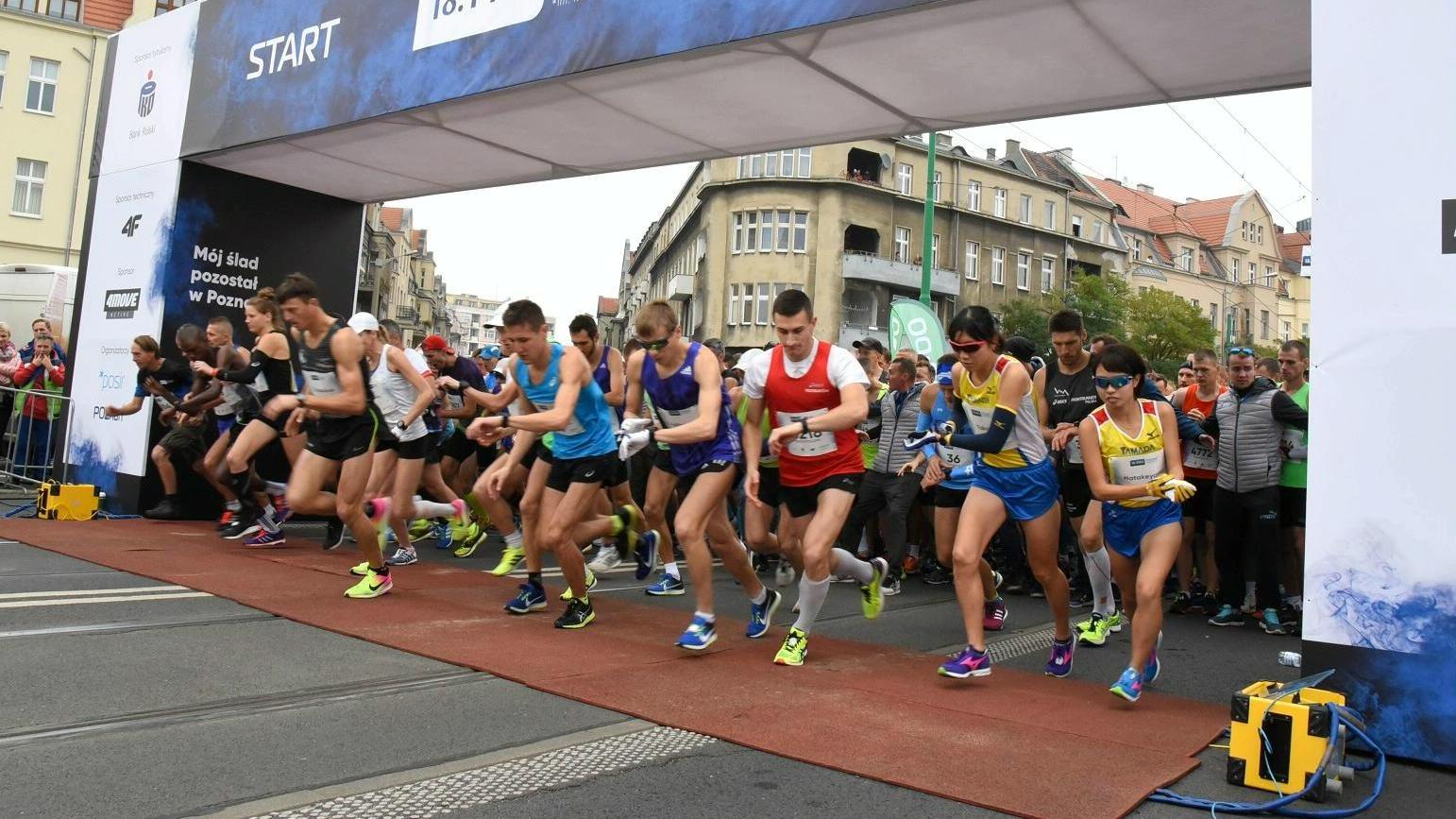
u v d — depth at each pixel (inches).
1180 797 122.6
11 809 101.7
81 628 183.2
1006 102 271.0
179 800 106.5
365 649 181.3
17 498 406.3
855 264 1700.3
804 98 276.7
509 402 282.8
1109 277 1829.5
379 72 312.0
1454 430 142.2
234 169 380.2
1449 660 140.6
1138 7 210.8
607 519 225.3
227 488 322.3
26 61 1413.6
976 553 180.7
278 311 293.3
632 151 339.6
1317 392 152.3
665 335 192.5
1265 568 264.7
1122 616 265.4
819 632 232.8
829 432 190.9
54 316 588.7
